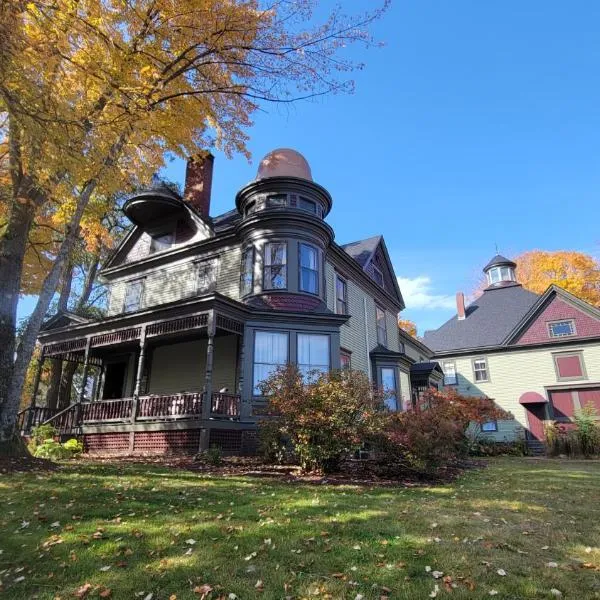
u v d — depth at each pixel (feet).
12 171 28.04
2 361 27.14
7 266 28.07
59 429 45.16
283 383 30.40
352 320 59.11
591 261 114.62
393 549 12.44
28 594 9.57
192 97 34.12
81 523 14.44
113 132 28.89
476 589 9.87
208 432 36.24
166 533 13.48
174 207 57.72
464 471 35.06
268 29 30.91
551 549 12.91
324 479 25.44
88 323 47.65
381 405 30.91
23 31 20.83
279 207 50.21
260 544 12.65
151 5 29.91
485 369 91.09
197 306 40.52
